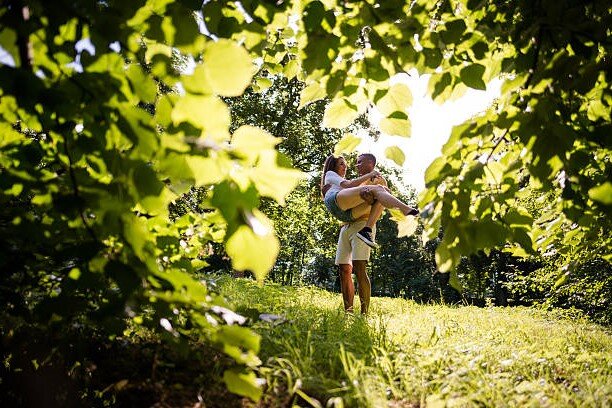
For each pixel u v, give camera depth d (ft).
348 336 11.15
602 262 27.66
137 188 3.87
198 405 6.26
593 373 9.14
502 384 7.66
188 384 6.95
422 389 7.41
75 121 4.91
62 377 6.65
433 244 158.20
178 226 7.92
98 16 3.98
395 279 163.84
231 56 3.15
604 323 31.01
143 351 7.82
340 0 7.02
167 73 4.03
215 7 7.26
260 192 3.22
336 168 20.94
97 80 3.92
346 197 18.45
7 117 5.08
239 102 71.67
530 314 31.24
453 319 17.46
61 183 4.74
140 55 6.89
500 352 10.66
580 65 6.26
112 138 4.33
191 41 4.14
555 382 8.57
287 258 135.95
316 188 76.18
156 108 4.00
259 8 7.48
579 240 12.16
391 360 9.20
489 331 14.79
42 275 6.30
